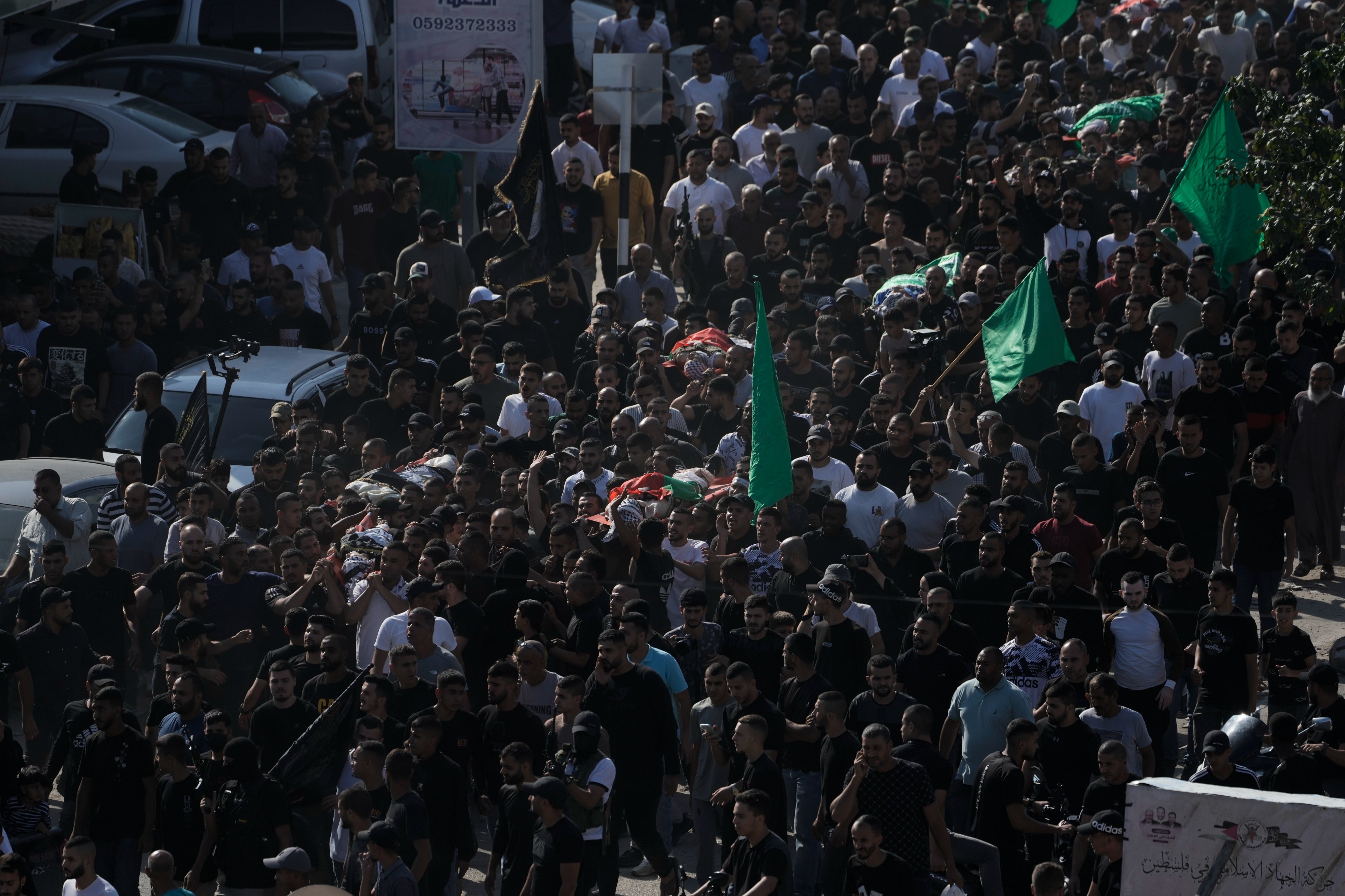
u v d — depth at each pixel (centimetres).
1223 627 4253
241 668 4466
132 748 3850
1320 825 2539
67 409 6209
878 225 6981
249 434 5731
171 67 8131
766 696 4181
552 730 3922
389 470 5062
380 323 6469
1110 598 4506
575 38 9394
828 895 3569
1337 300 5666
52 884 3903
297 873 3453
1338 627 5050
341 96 8450
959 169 7594
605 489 4934
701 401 5706
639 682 3828
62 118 7756
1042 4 10131
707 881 3797
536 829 3553
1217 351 5762
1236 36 9100
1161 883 2641
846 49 9388
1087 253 6562
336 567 4519
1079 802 3809
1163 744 4247
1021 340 5353
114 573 4706
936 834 3544
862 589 4459
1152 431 5159
